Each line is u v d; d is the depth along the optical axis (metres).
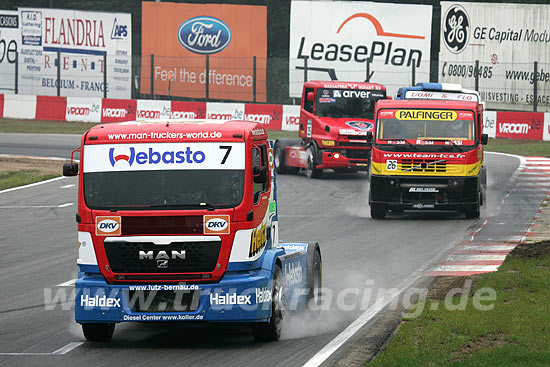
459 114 73.12
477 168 71.81
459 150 71.81
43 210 79.31
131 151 34.78
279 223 70.38
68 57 176.00
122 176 34.56
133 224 33.72
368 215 75.38
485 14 165.75
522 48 166.12
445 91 94.38
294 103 169.25
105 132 35.19
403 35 165.62
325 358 31.20
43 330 37.16
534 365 28.22
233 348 33.69
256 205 34.47
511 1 193.25
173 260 33.53
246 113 152.62
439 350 30.80
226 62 170.38
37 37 176.25
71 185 96.56
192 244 33.53
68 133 150.25
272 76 190.62
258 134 36.25
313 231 66.00
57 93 172.12
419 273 48.69
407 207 71.81
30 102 165.62
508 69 166.50
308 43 166.88
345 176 110.00
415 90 94.44
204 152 34.56
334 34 166.25
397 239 61.81
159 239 33.53
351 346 32.56
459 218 73.19
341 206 81.38
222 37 169.88
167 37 171.62
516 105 167.00
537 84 166.00
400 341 32.38
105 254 33.84
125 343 34.91
